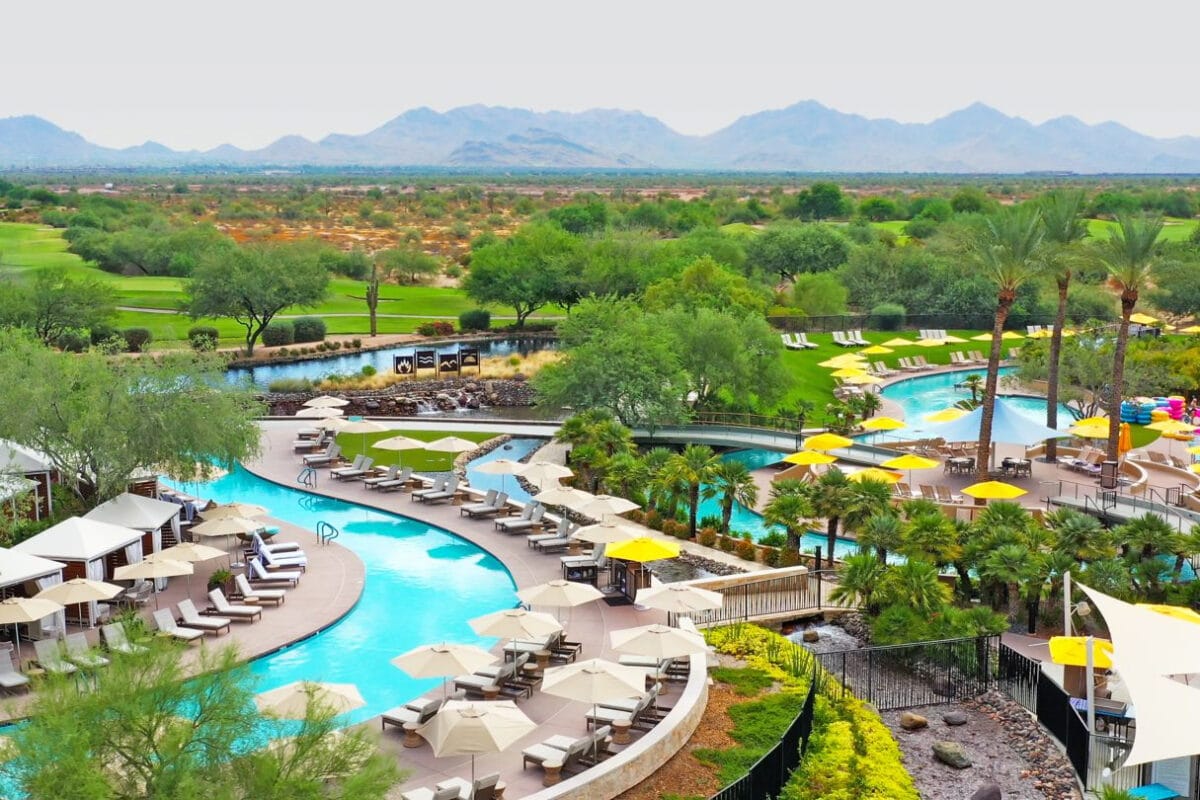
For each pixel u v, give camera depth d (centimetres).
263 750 1576
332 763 1598
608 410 5675
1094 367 6488
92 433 3638
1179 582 3350
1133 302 4678
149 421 3712
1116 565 3184
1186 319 10881
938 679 2748
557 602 2628
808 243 12888
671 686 2520
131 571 2927
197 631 2819
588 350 5797
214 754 1555
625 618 3067
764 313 9719
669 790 2059
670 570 3547
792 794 2014
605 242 11519
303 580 3428
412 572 3600
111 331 8631
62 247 15188
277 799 1491
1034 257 4478
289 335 9388
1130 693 1936
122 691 1525
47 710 1509
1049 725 2461
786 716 2389
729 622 3050
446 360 7900
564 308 11519
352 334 10194
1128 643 2064
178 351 4019
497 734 1894
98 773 1412
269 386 7388
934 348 9556
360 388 7425
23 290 8525
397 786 2045
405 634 3008
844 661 2642
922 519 3347
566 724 2339
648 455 4331
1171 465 5316
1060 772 2245
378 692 2588
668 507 4188
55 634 2834
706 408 6481
